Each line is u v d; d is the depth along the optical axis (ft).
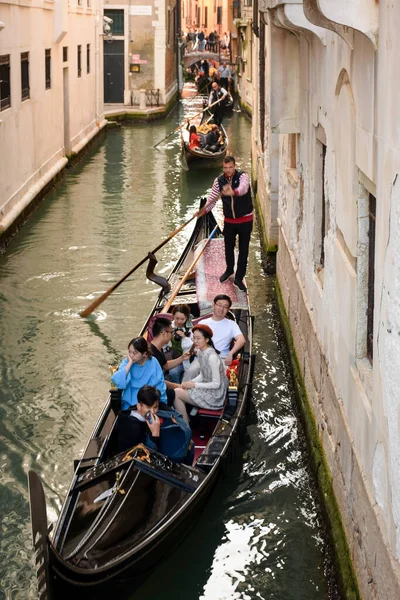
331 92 22.75
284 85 30.76
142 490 21.13
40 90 63.57
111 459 21.97
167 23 122.72
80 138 84.48
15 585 21.44
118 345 35.78
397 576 14.83
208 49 185.47
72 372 33.12
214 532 23.61
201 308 34.04
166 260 48.37
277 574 21.99
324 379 24.50
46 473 26.32
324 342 24.57
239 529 23.79
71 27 78.59
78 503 20.85
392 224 14.71
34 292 42.27
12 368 33.42
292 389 32.12
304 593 21.35
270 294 42.98
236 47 144.66
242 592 21.34
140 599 20.93
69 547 19.17
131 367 24.57
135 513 20.47
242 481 26.05
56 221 57.16
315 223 27.40
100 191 67.56
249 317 32.65
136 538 19.84
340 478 21.48
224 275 37.22
